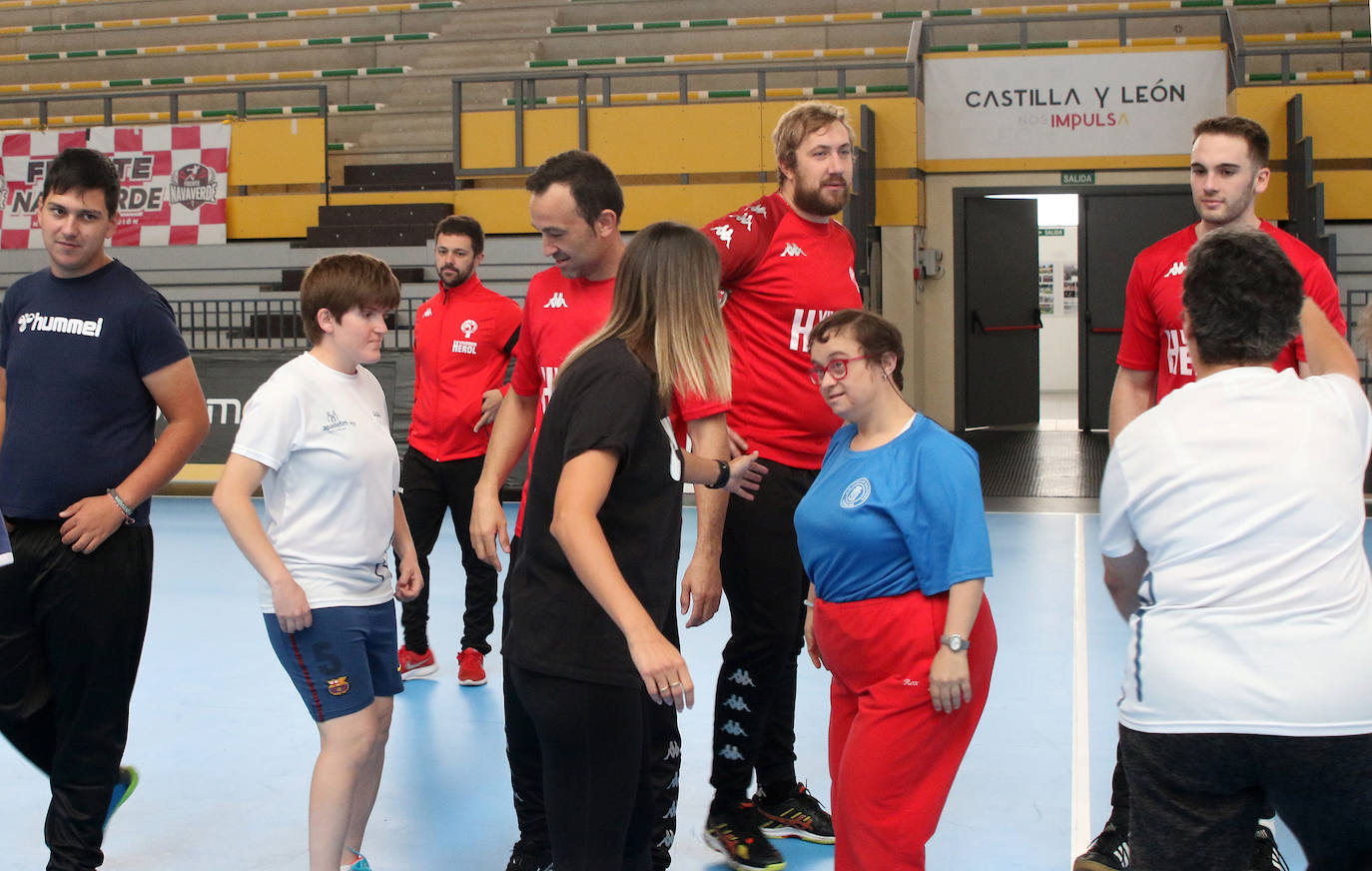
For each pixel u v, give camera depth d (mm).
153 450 2846
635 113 11445
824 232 3111
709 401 2355
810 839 3246
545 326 2861
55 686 2820
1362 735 1804
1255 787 1928
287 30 15414
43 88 15531
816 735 4039
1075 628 5223
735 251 2969
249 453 2582
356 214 11922
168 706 4324
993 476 9953
